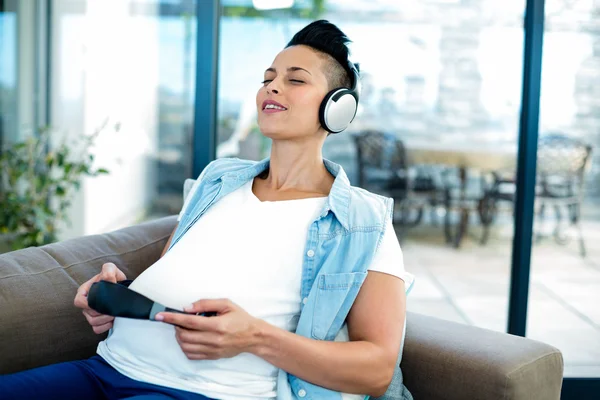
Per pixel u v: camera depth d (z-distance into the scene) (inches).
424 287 140.8
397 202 190.7
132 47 131.6
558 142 149.1
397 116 189.9
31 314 46.3
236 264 43.4
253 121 147.1
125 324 43.7
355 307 42.5
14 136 131.5
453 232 186.9
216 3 78.6
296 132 46.4
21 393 40.8
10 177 116.7
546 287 126.6
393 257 43.4
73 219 129.4
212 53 79.0
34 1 130.0
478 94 188.9
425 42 186.2
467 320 120.3
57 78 131.3
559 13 134.3
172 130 134.0
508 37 186.7
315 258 43.3
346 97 47.1
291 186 48.3
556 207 150.3
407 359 48.1
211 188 49.7
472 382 44.5
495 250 173.3
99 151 132.1
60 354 48.3
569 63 140.6
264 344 38.5
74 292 49.5
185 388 40.8
